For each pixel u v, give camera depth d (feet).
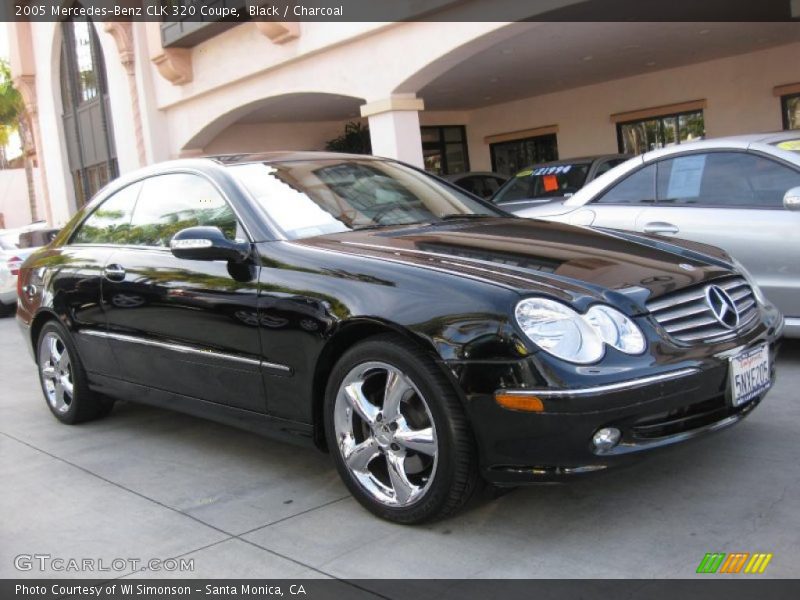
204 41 50.39
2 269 41.88
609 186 20.20
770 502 10.70
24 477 14.40
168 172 15.16
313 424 11.80
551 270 10.69
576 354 9.52
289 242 12.47
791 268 16.72
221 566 10.31
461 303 10.03
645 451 9.71
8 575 10.48
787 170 17.17
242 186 13.55
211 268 13.10
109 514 12.37
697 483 11.50
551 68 49.75
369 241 12.25
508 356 9.53
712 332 10.75
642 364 9.70
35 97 79.10
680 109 54.29
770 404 14.73
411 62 37.29
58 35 71.26
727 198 17.98
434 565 9.84
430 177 16.38
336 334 11.09
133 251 15.06
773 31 43.91
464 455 10.01
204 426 16.65
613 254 11.61
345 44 40.50
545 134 63.62
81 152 72.59
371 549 10.40
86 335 16.03
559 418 9.34
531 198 29.66
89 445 16.02
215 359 13.01
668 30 41.27
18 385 22.65
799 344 18.90
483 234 12.66
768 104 50.03
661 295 10.50
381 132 39.50
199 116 53.78
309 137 67.46
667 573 9.18
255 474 13.58
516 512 11.04
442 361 9.86
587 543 10.04
